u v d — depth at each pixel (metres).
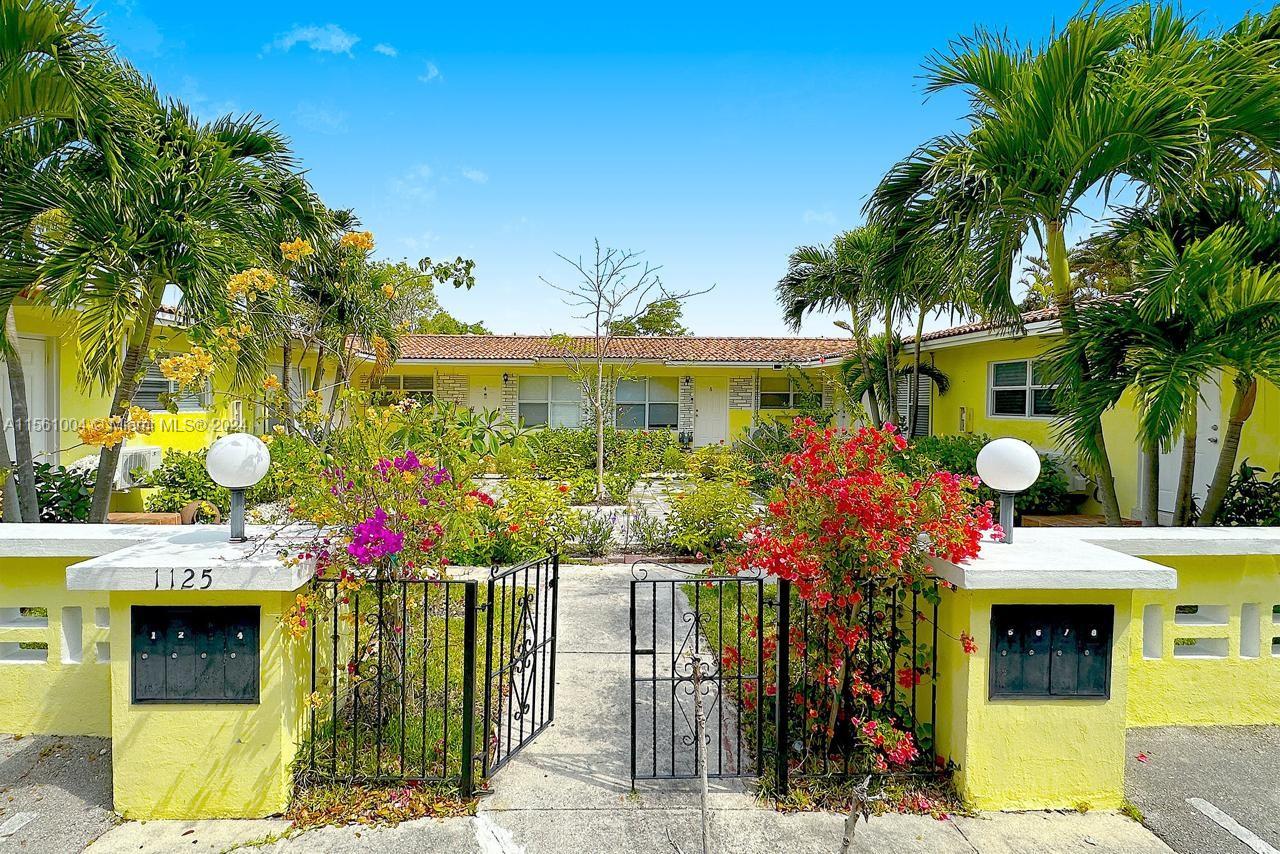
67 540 3.23
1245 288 4.60
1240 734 3.45
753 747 3.19
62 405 8.16
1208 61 5.04
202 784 2.63
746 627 4.31
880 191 6.41
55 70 4.55
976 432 11.60
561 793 2.86
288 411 4.36
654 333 21.88
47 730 3.34
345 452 3.35
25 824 2.61
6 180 4.91
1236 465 7.19
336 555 2.84
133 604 2.62
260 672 2.64
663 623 4.92
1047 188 5.52
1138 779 3.02
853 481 2.71
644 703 3.72
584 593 5.69
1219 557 3.54
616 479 10.67
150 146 5.16
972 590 2.69
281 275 6.52
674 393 17.55
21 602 3.33
